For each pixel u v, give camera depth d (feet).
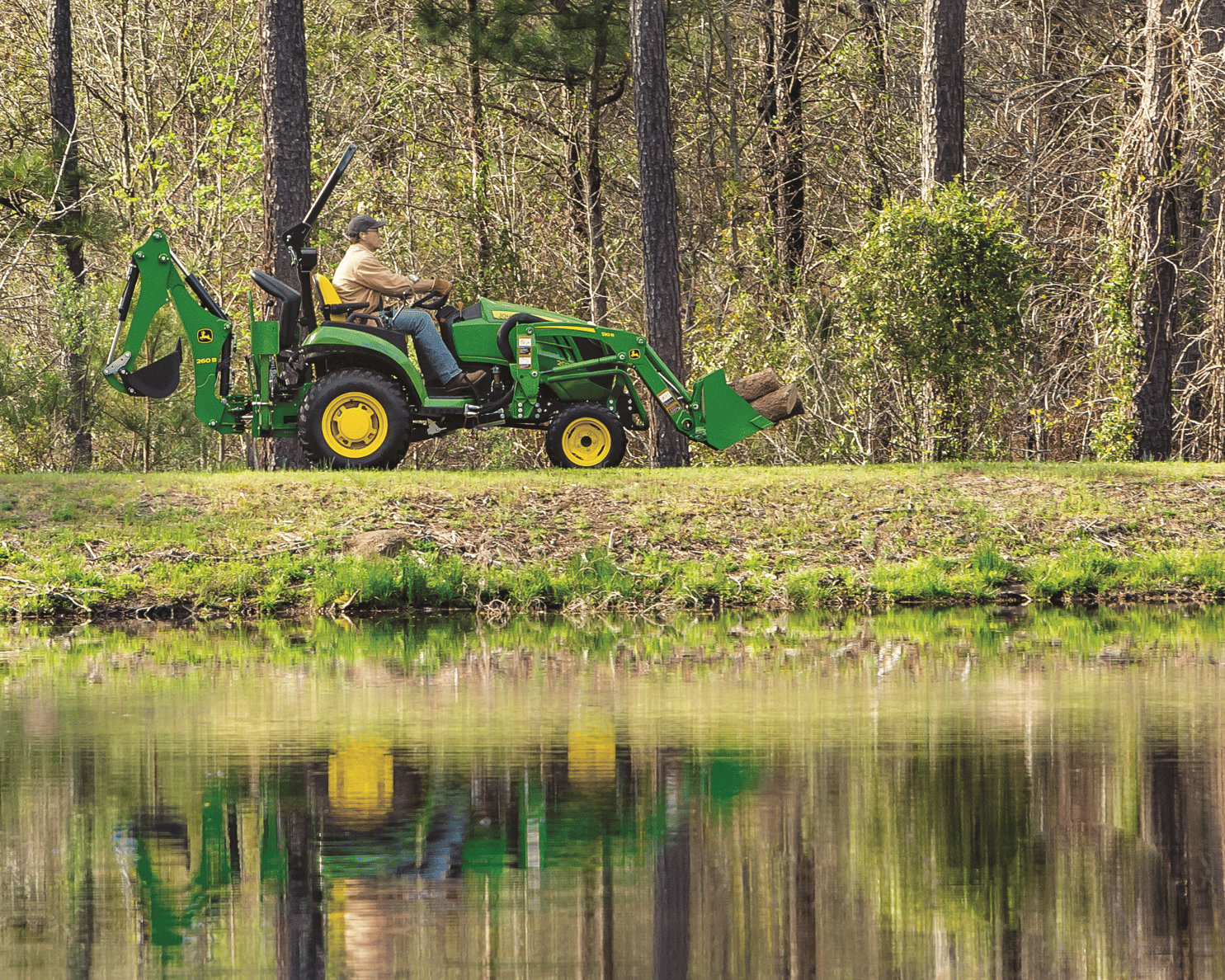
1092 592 119.14
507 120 264.52
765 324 218.79
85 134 259.19
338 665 87.10
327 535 119.34
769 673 82.23
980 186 234.17
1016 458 222.07
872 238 175.32
